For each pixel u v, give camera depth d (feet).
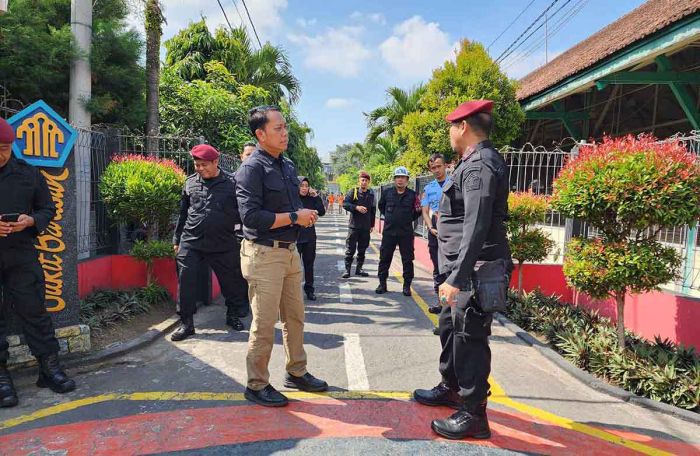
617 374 12.56
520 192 20.68
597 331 16.20
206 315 18.22
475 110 9.11
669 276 13.08
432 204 19.33
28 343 11.19
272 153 10.66
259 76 51.42
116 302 17.22
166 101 34.91
